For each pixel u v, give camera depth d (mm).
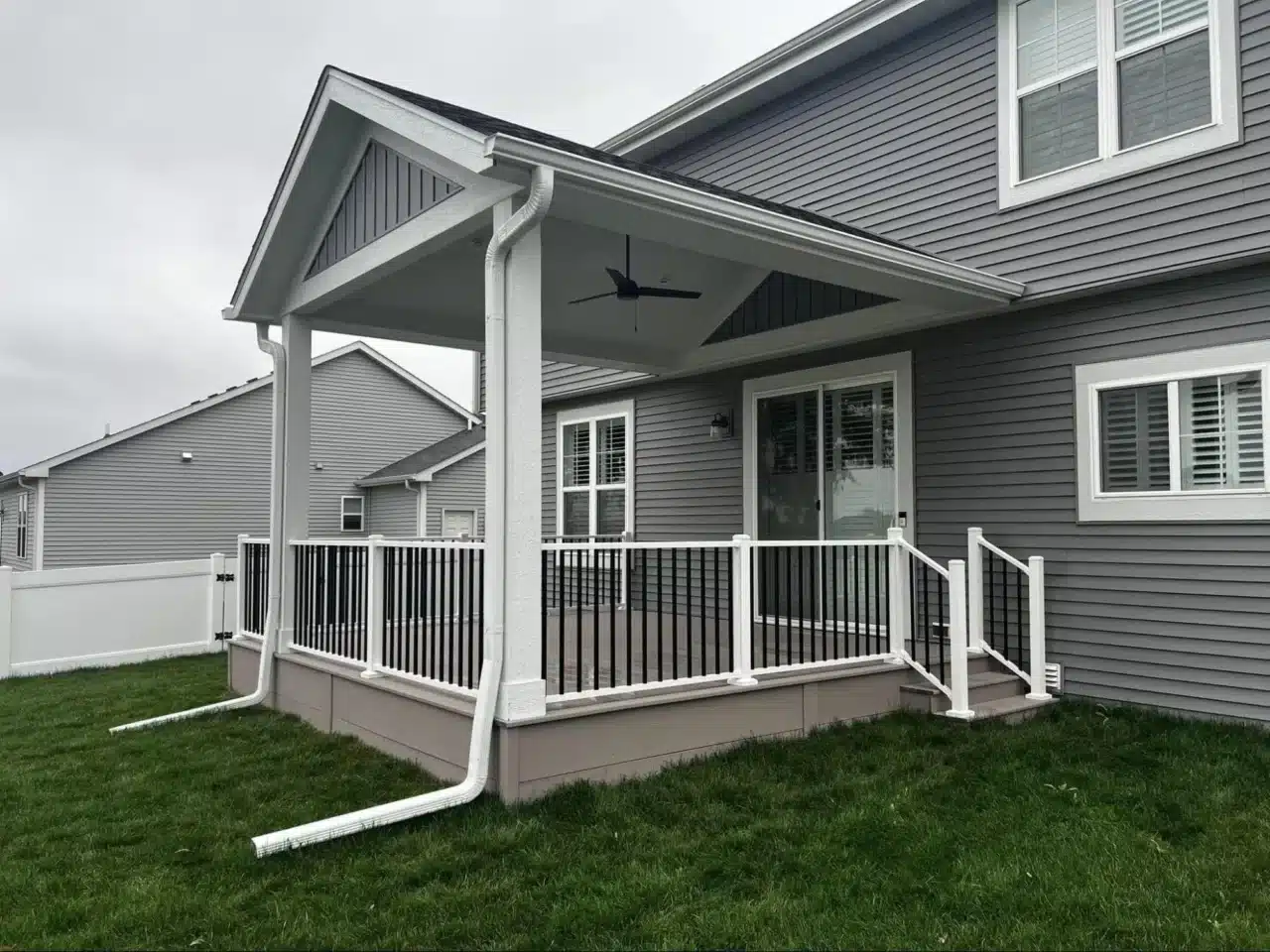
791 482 7809
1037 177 6137
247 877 3383
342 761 4883
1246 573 5199
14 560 21219
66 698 7629
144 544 19703
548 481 10656
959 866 3355
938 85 6785
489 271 4133
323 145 5473
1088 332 5926
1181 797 4047
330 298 5992
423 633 4902
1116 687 5730
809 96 7734
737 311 7832
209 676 8773
